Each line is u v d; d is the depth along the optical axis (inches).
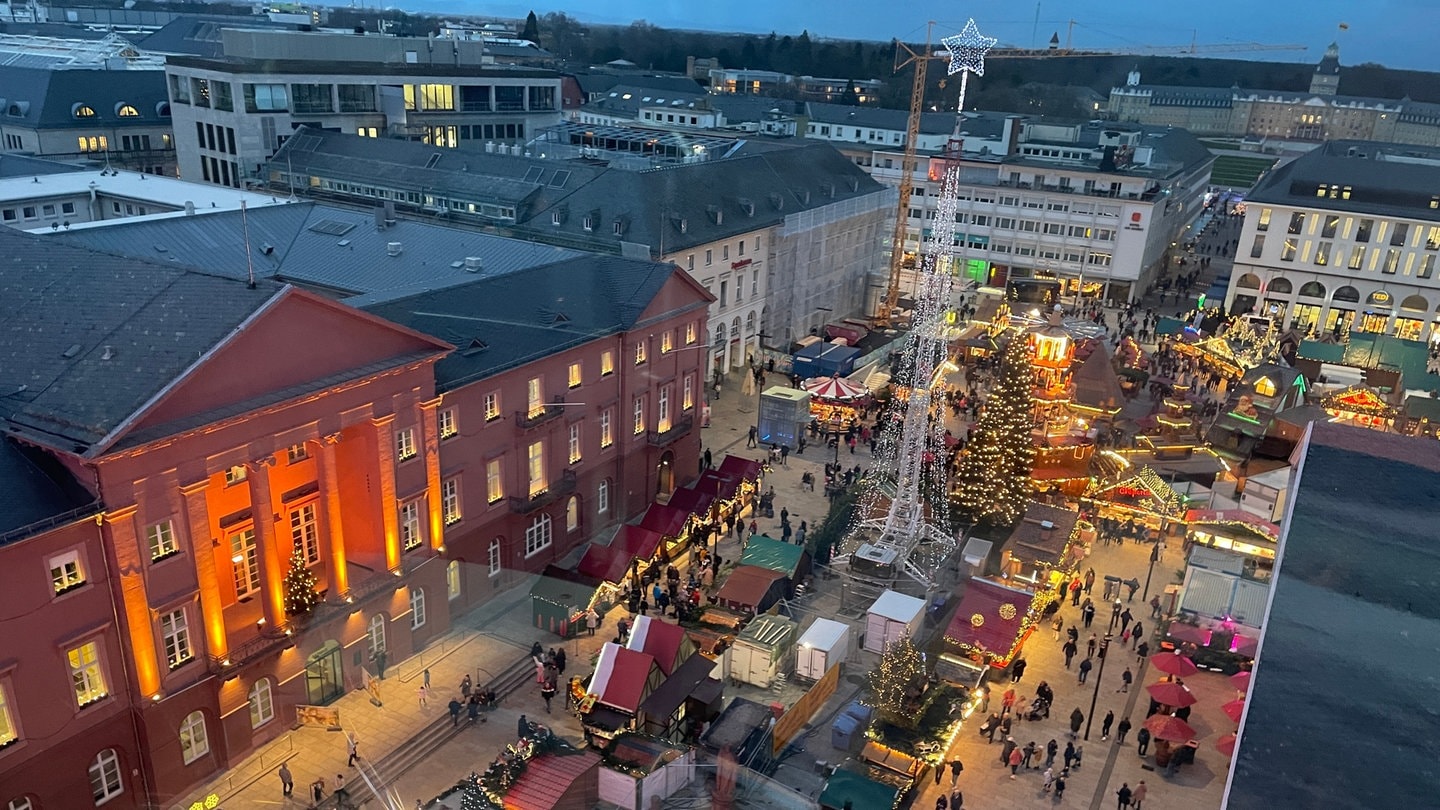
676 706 1583.4
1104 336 3850.9
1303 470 497.7
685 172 3612.2
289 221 2930.6
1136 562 2393.0
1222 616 1991.9
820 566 2267.5
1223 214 7613.2
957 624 1936.5
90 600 1288.1
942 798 1523.1
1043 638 2054.6
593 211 3329.2
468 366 1857.8
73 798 1309.1
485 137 4921.3
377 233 2805.1
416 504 1752.0
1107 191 4825.3
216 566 1508.4
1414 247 4443.9
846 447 3046.3
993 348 3742.6
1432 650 414.3
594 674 1599.4
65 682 1274.6
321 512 1644.9
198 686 1411.2
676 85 7593.5
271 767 1455.5
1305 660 414.9
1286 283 4746.6
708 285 3481.8
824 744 1679.4
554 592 1875.0
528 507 1998.0
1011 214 5019.7
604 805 1380.4
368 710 1566.2
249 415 1405.0
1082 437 2783.0
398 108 4478.3
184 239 2719.0
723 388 3543.3
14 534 1182.3
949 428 3152.1
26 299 1560.0
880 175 5349.4
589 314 2198.6
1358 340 3720.5
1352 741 388.2
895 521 2336.4
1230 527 2309.3
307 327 1493.6
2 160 3878.0
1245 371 3346.5
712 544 2330.2
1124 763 1689.2
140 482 1295.5
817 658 1838.1
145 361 1369.3
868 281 4707.2
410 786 1427.2
